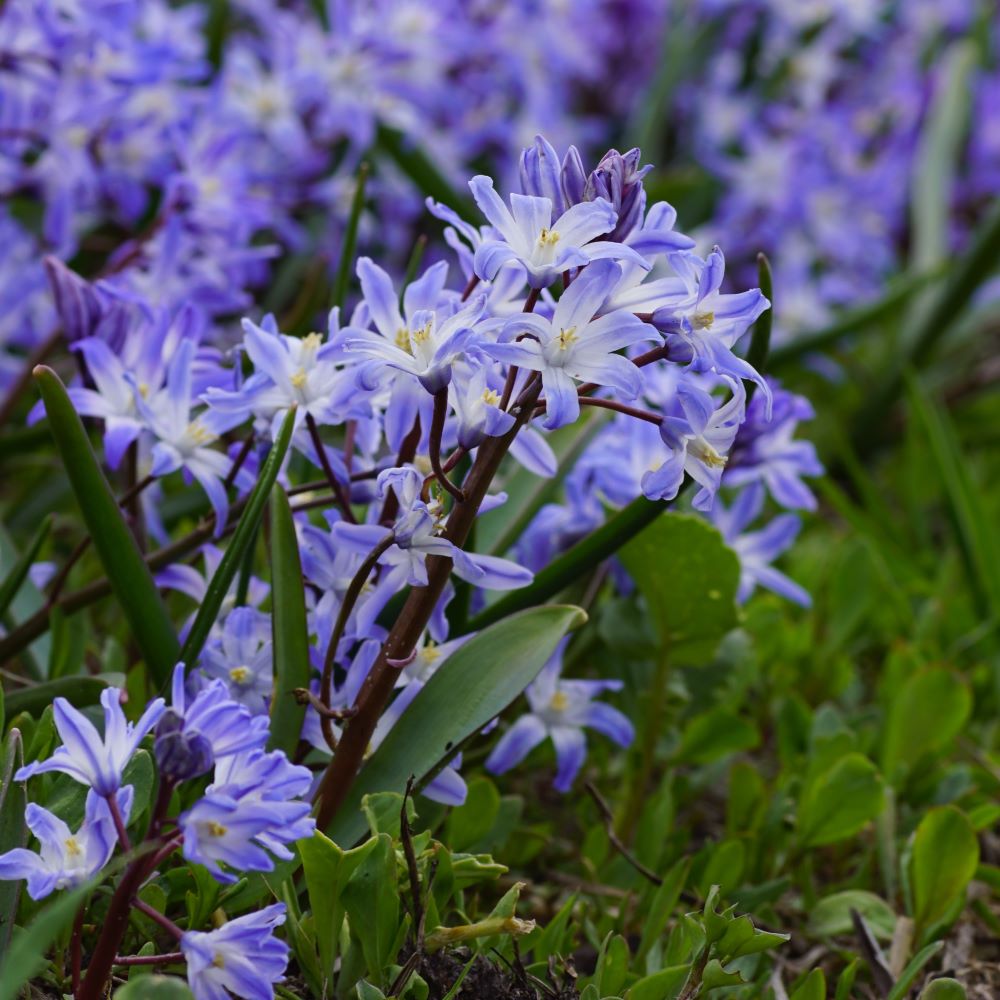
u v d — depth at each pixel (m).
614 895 1.04
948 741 1.09
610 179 0.96
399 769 0.98
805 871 1.06
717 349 0.95
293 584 0.99
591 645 1.08
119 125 1.19
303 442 1.00
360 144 1.35
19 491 1.38
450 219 0.97
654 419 0.95
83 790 0.98
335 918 0.96
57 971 0.97
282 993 0.97
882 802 1.04
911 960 1.03
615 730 1.04
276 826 0.93
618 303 0.96
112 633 1.12
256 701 1.00
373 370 0.95
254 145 1.40
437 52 1.37
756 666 1.13
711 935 0.97
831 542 1.37
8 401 1.15
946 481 1.26
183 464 1.01
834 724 1.09
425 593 0.97
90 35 1.15
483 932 0.97
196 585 1.03
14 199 1.19
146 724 0.94
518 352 0.94
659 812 1.05
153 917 0.94
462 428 0.96
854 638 1.24
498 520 1.06
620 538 1.00
